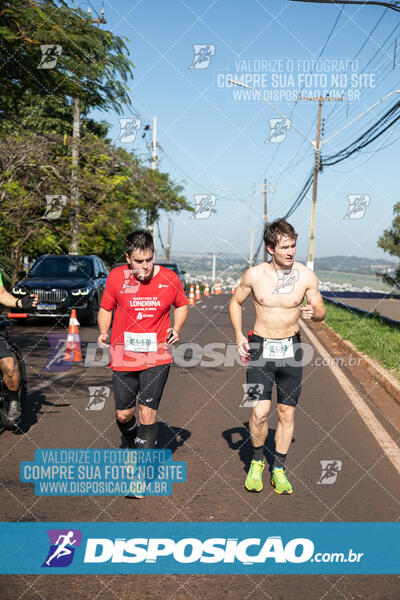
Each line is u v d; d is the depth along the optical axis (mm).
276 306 4543
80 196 23203
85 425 6250
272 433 6121
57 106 25156
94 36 10195
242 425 6371
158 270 4516
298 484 4719
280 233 4434
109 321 4664
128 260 4418
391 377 8711
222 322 17516
